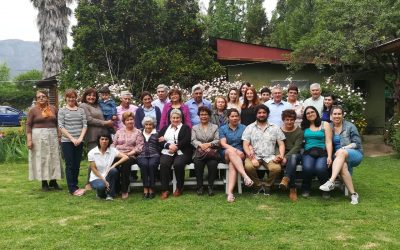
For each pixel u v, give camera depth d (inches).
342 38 484.7
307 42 526.0
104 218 198.1
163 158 239.8
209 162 240.4
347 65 550.3
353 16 491.8
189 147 248.1
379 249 154.1
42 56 895.7
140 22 582.6
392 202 220.5
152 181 239.8
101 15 584.1
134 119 256.7
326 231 174.4
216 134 247.9
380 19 484.7
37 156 254.5
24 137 423.2
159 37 605.0
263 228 178.4
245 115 262.7
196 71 561.6
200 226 183.2
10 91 1828.2
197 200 229.6
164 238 168.6
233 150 237.8
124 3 571.8
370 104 600.1
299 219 191.9
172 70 559.8
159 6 625.0
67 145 249.8
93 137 259.9
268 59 603.5
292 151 234.5
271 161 236.4
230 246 159.0
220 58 608.1
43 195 248.8
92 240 167.9
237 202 223.9
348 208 209.3
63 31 892.6
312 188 255.0
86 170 336.8
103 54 581.9
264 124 244.1
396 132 401.7
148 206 219.1
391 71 524.4
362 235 168.9
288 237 168.1
